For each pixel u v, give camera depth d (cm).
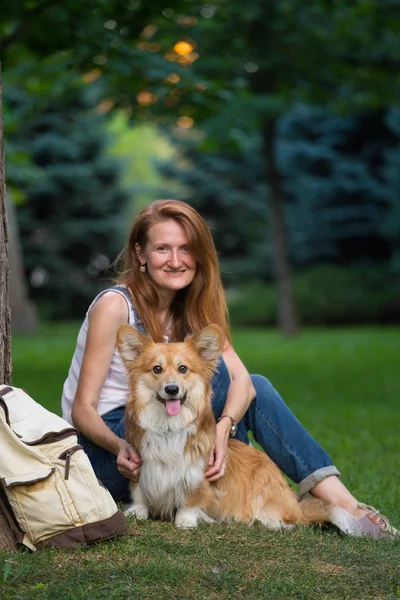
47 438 379
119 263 495
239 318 3075
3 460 374
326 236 3100
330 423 887
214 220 3338
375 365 1570
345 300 2964
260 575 361
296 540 412
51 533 377
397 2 1524
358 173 2944
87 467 383
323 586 350
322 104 1941
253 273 3353
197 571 356
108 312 457
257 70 1708
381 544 419
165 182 3472
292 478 474
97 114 3125
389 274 3038
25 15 973
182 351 432
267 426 473
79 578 342
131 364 434
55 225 3250
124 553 377
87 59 1041
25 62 1277
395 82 1823
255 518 443
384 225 2964
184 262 469
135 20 1005
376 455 712
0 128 414
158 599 329
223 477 445
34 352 1884
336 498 461
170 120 1366
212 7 1566
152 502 436
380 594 345
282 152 3011
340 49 1669
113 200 3288
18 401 392
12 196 1600
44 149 3069
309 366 1550
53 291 3356
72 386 472
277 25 1603
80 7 963
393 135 2969
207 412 433
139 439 429
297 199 3152
